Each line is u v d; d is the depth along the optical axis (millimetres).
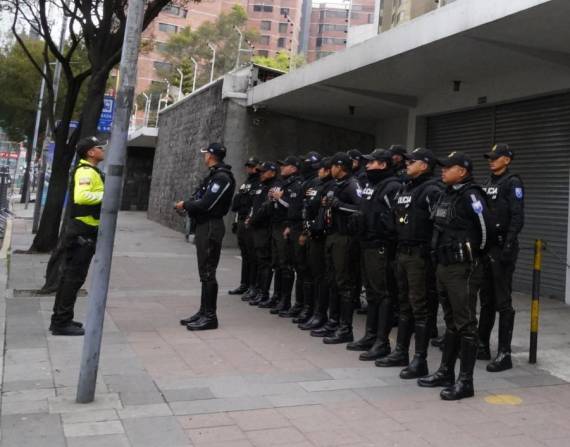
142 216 27078
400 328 5336
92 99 8688
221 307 7836
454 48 8789
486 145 10945
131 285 9297
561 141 9344
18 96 29406
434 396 4547
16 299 7621
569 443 3729
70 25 10961
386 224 5355
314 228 6301
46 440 3498
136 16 4137
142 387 4488
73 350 5422
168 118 22641
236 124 15320
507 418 4129
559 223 9281
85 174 5906
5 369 4816
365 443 3627
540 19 7277
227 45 47344
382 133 15625
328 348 5883
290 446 3547
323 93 12711
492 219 4457
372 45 9883
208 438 3621
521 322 7516
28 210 26922
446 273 4516
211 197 6234
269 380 4793
